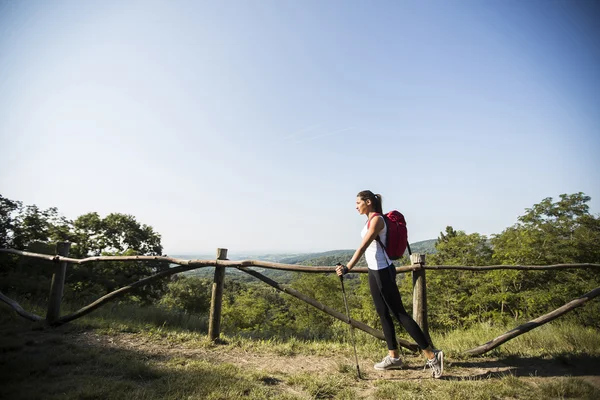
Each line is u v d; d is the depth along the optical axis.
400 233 3.42
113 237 30.25
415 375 3.30
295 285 40.22
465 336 5.42
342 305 36.34
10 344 3.73
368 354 4.07
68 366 3.21
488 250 26.34
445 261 27.59
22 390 2.53
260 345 4.45
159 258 4.78
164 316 6.28
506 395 2.72
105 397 2.49
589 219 20.89
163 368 3.24
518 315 19.88
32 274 11.26
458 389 2.79
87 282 19.83
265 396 2.64
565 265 4.40
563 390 2.71
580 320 9.55
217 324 4.57
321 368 3.58
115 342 4.21
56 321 4.81
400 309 3.40
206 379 2.92
